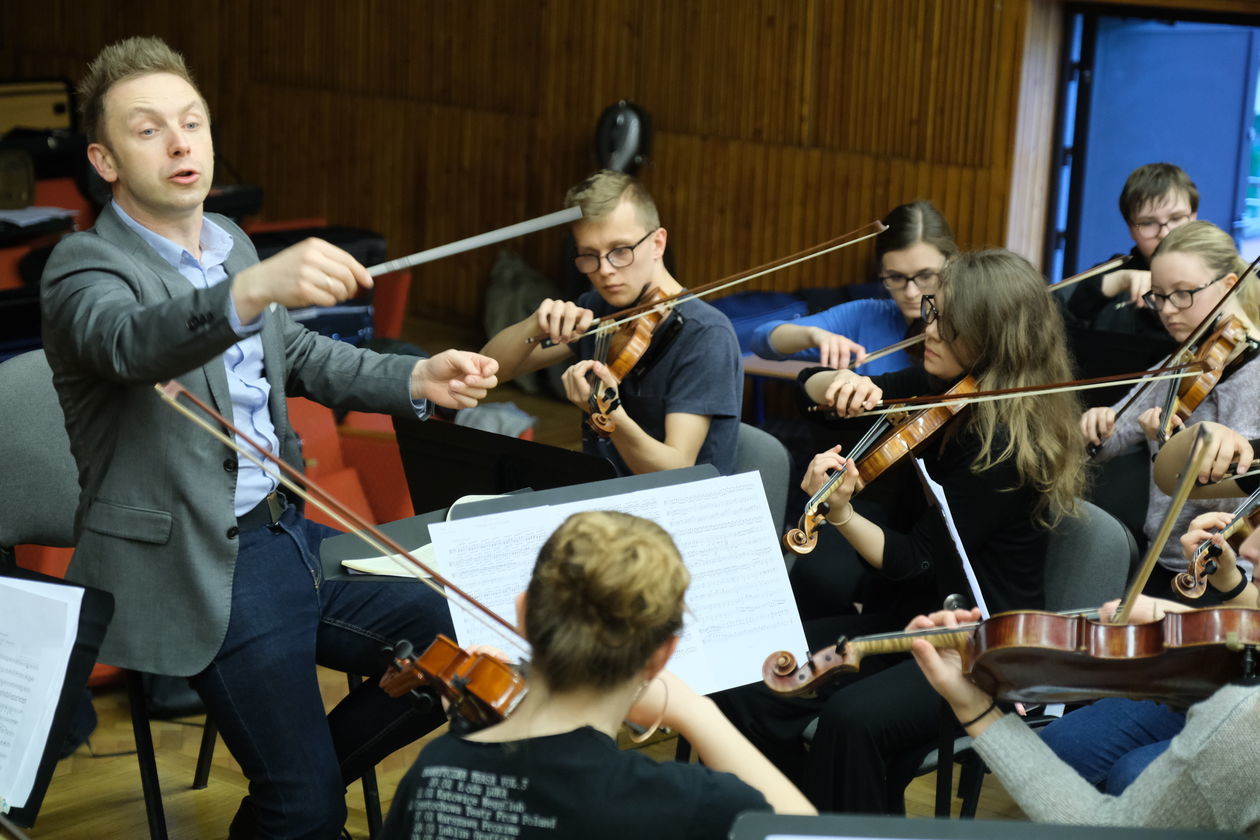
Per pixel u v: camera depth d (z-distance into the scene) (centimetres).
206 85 906
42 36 983
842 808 263
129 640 234
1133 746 267
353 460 445
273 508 248
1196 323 344
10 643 223
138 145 229
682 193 712
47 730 218
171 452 231
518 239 787
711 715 183
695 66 696
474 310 813
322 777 242
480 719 195
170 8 912
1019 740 198
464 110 796
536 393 710
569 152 757
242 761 242
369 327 563
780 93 671
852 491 286
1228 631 185
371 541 216
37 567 368
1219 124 568
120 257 230
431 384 262
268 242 591
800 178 671
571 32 741
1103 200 612
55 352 231
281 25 862
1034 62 596
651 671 167
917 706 266
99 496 234
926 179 631
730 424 329
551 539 167
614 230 325
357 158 848
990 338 289
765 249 689
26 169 606
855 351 368
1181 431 301
